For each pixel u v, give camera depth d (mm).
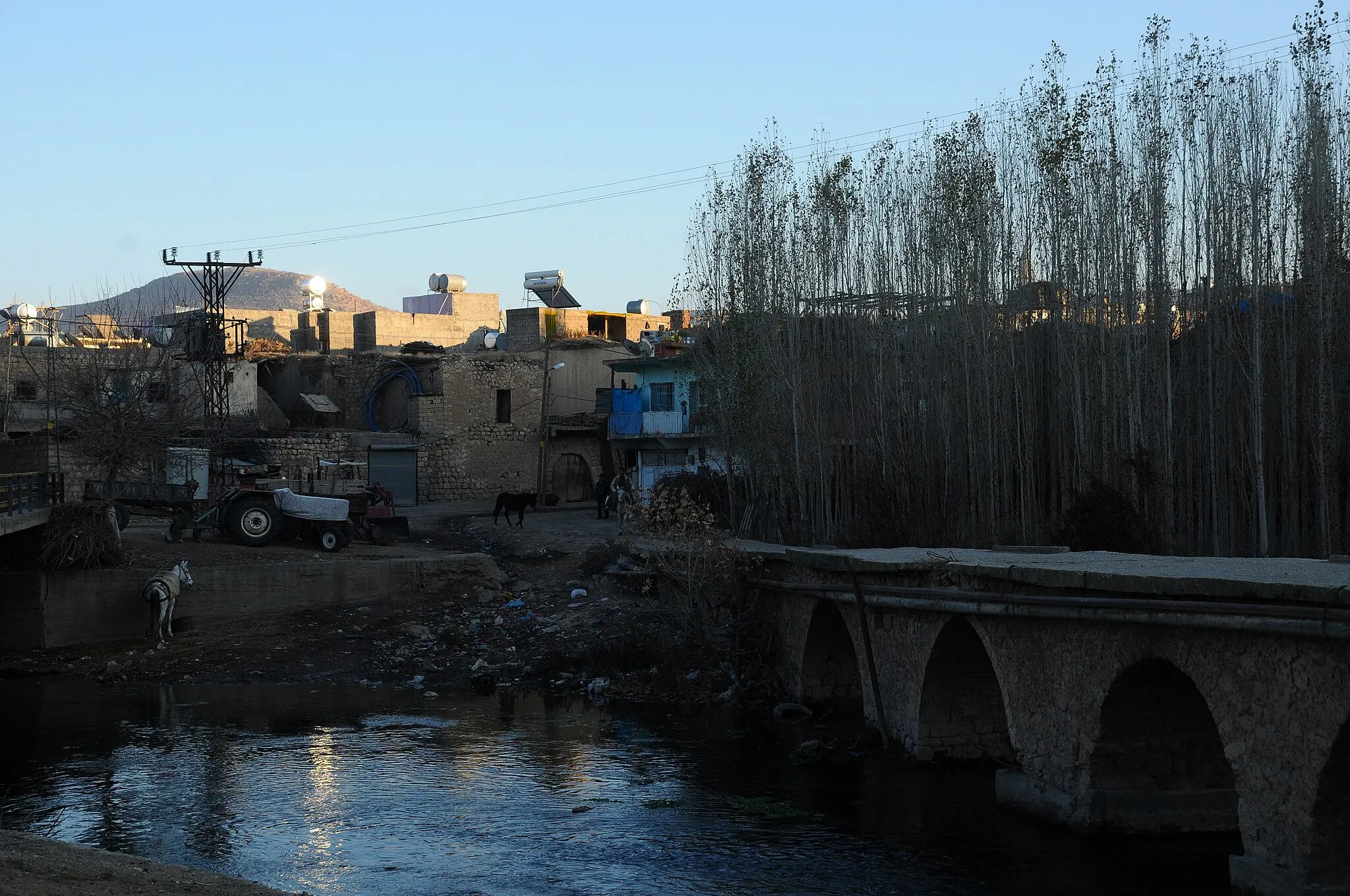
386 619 34406
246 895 12242
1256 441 27938
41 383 46969
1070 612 14930
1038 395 32094
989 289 32594
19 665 31625
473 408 57750
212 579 34219
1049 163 32781
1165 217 31672
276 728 24891
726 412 35500
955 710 20234
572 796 19375
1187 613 12820
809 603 24859
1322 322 27953
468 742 23500
